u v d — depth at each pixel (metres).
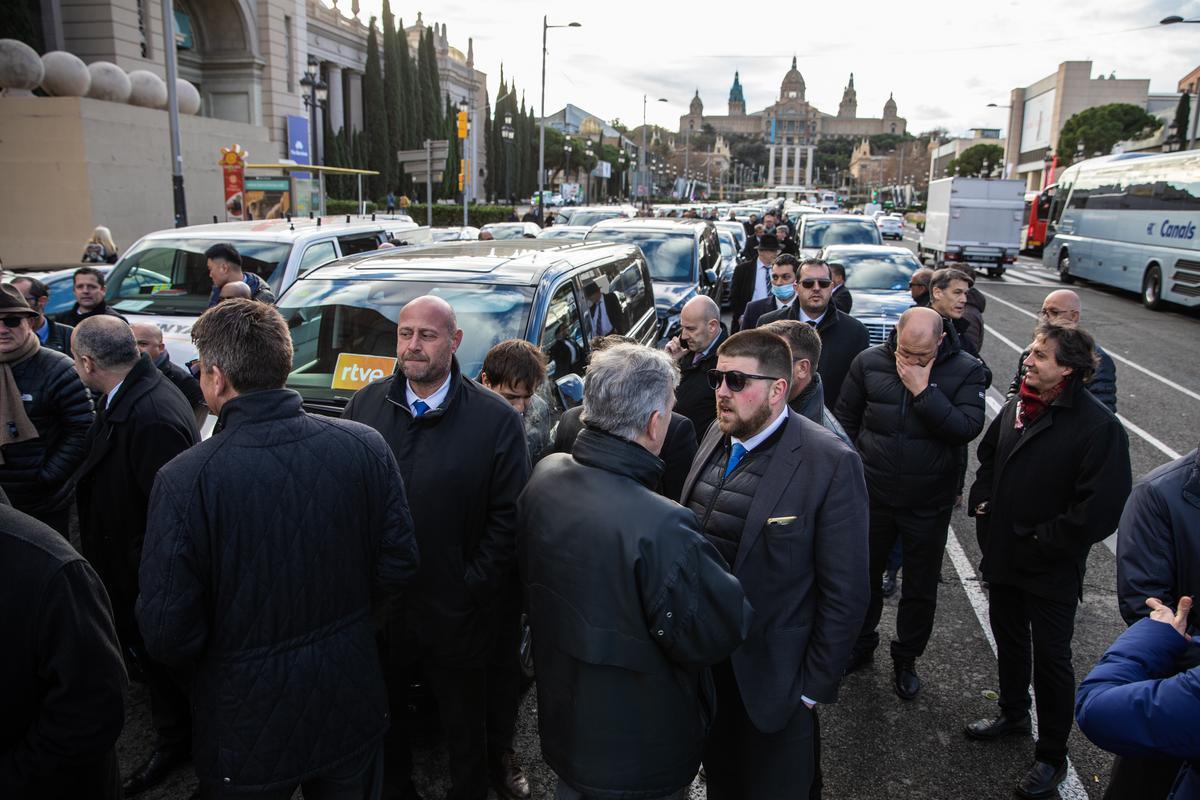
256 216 17.92
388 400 2.96
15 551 1.76
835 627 2.49
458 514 2.87
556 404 4.14
